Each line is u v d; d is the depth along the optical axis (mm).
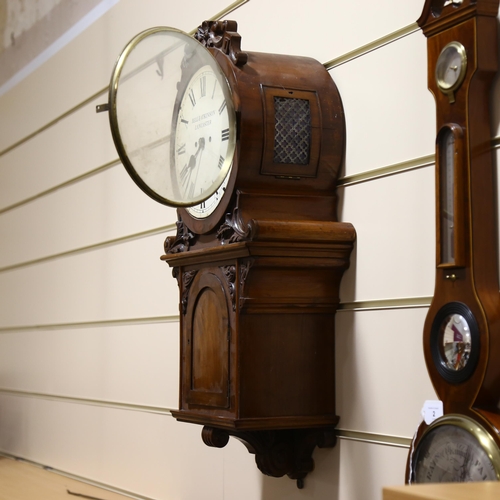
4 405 3906
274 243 1667
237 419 1668
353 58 1833
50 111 3553
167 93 1732
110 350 2967
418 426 1467
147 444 2699
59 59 3490
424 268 1611
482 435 1284
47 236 3537
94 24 3201
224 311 1744
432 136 1609
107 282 3006
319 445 1811
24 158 3818
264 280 1706
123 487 2840
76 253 3264
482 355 1329
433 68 1463
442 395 1406
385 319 1697
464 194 1380
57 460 3352
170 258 1939
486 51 1389
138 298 2789
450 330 1394
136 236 2826
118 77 1646
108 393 2969
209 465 2355
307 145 1781
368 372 1731
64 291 3350
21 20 3715
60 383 3354
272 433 1833
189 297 1896
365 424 1729
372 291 1730
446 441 1354
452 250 1401
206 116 1764
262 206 1720
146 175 1681
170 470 2557
